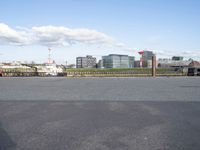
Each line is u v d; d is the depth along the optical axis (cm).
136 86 2278
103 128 714
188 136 637
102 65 15312
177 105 1124
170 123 775
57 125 751
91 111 976
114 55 14912
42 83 2827
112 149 543
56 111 978
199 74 6338
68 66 14050
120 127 725
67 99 1334
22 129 707
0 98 1384
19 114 921
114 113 934
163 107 1066
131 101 1253
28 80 3622
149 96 1460
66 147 556
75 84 2620
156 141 595
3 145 574
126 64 15412
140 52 12531
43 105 1131
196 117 864
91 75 6719
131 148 548
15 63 9719
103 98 1373
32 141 598
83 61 15938
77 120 816
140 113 934
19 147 559
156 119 830
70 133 663
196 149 544
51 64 9875
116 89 1945
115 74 6956
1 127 732
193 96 1458
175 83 2725
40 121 805
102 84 2606
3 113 941
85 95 1521
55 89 1966
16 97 1430
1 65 8281
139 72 7356
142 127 725
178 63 13512
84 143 582
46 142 590
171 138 619
